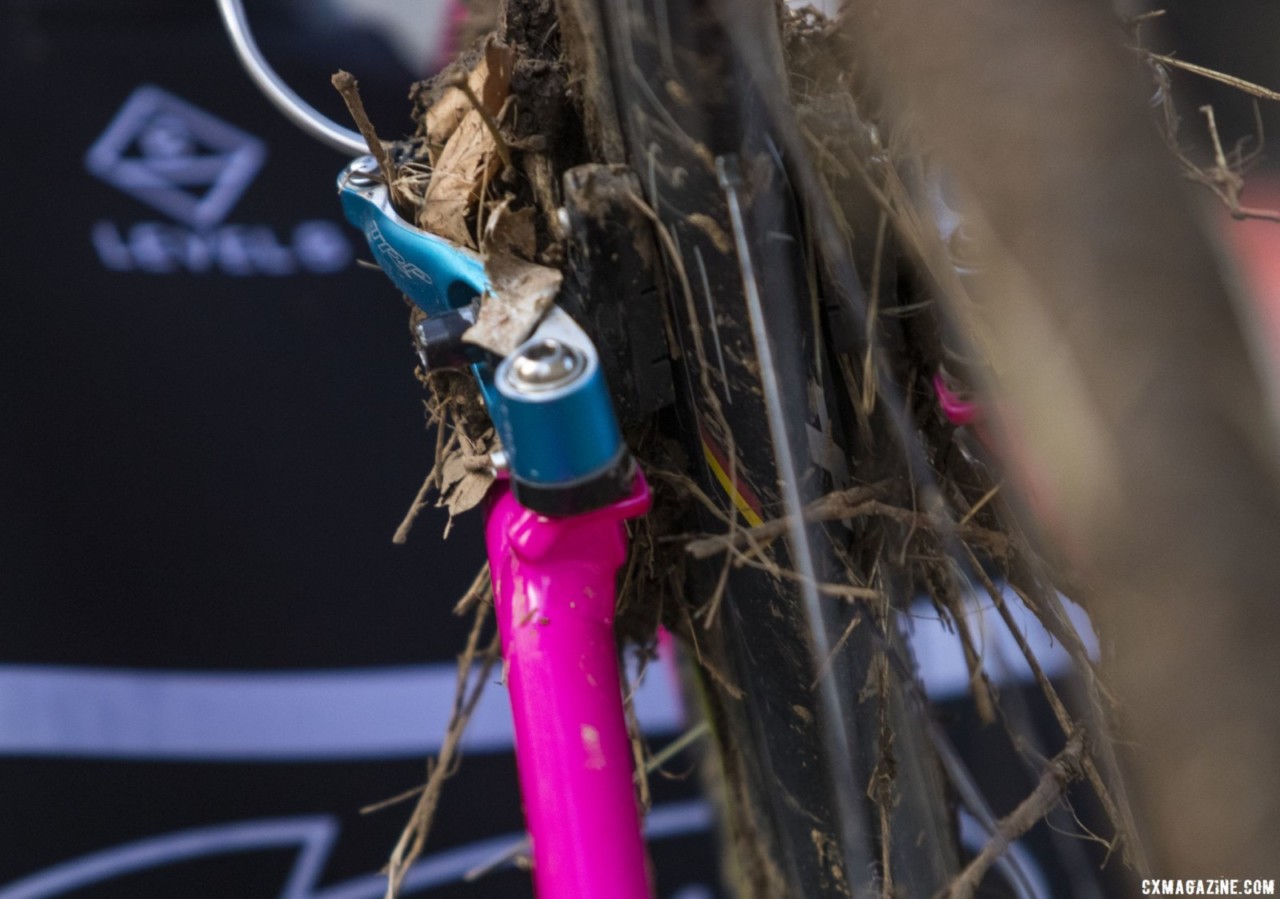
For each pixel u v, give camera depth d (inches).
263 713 75.3
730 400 23.2
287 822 73.2
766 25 20.8
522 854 35.8
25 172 88.7
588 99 23.0
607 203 21.9
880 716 25.8
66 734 73.0
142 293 86.0
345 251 90.4
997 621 48.9
